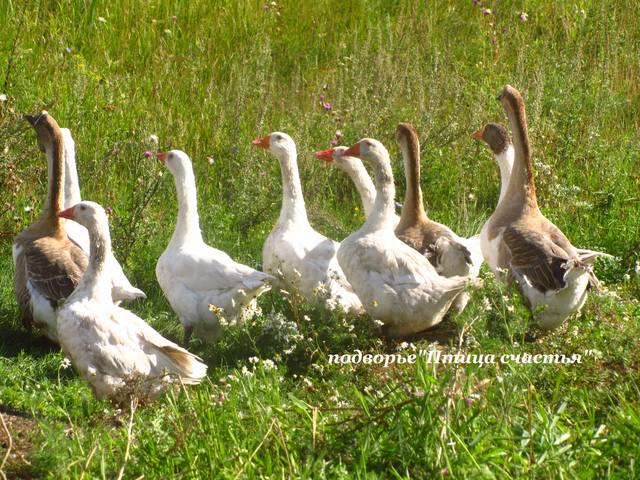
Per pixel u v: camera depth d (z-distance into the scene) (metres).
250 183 12.84
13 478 6.24
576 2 18.58
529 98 14.58
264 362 7.72
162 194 12.82
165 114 14.84
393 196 9.58
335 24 18.56
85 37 16.75
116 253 11.16
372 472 6.00
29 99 13.73
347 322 9.34
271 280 9.10
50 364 8.82
